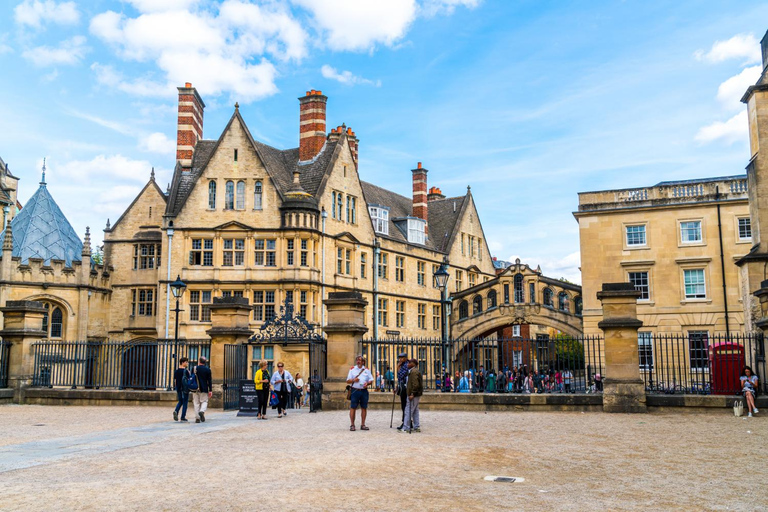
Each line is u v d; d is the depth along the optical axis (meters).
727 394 21.73
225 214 41.72
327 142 47.56
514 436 15.39
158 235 44.88
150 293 44.53
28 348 27.22
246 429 17.16
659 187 40.19
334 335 23.23
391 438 15.09
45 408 24.59
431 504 8.84
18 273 39.50
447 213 61.88
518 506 8.79
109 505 8.73
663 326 39.22
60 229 45.62
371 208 51.09
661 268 39.72
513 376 27.67
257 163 42.19
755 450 13.34
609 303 21.25
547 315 47.59
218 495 9.28
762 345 21.30
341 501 8.96
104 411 23.22
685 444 14.14
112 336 44.41
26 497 9.17
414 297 52.53
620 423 17.92
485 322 49.84
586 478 10.63
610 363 21.02
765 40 27.47
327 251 43.34
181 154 45.00
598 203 40.97
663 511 8.62
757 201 26.39
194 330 40.59
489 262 65.19
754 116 27.16
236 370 24.33
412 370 16.39
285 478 10.43
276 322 25.61
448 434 15.78
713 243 38.97
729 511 8.66
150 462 11.88
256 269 41.09
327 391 23.02
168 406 25.06
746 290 26.38
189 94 45.59
